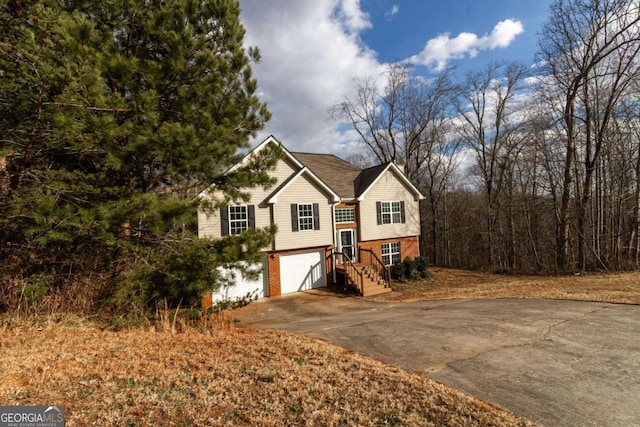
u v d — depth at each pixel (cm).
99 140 681
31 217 658
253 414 391
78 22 632
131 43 832
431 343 713
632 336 708
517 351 644
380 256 2170
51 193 707
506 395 466
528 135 2498
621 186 2078
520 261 2616
